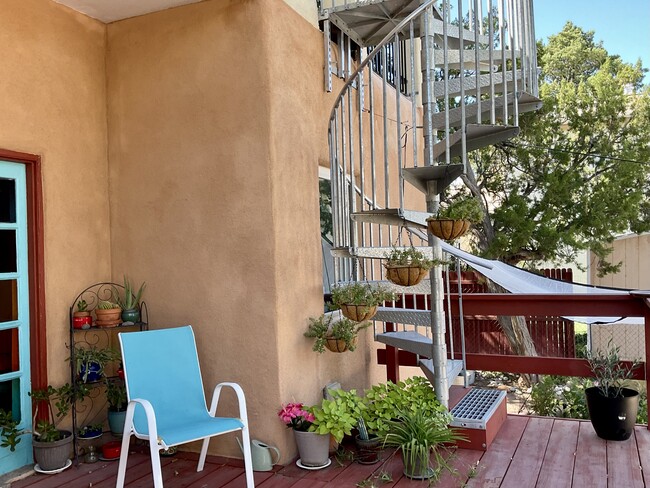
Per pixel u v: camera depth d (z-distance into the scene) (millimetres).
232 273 3584
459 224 3336
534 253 9664
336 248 3908
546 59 12625
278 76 3596
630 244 10508
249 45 3541
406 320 4125
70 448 3457
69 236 3666
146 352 3260
